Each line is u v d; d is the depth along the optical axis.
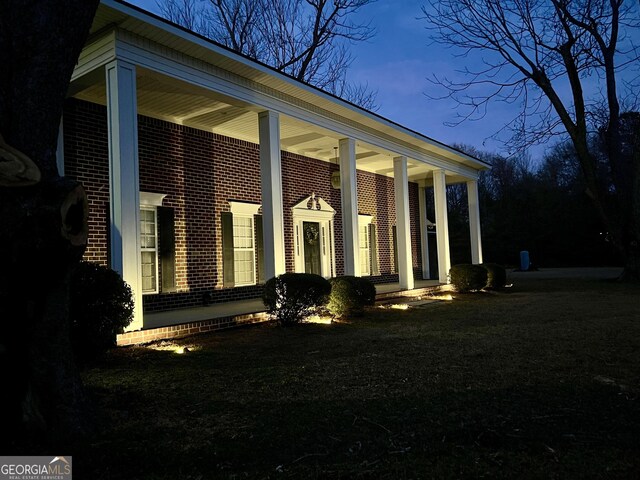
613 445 2.95
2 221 2.66
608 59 14.85
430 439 3.11
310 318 8.88
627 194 18.09
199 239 10.02
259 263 11.41
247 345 6.52
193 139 10.06
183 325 7.09
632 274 16.06
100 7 5.93
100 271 5.42
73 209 2.95
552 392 4.10
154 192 9.15
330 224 14.22
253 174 11.48
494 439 3.07
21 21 2.92
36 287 2.94
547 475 2.57
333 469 2.69
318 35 20.00
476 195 17.53
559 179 35.81
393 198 17.66
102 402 3.92
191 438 3.19
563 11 13.35
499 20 13.01
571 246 33.34
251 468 2.73
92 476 2.64
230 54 7.48
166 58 7.06
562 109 15.49
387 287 14.30
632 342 6.18
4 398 2.91
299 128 10.75
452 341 6.60
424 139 13.11
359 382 4.55
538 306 10.49
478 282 13.77
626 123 16.73
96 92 7.96
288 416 3.61
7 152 2.70
